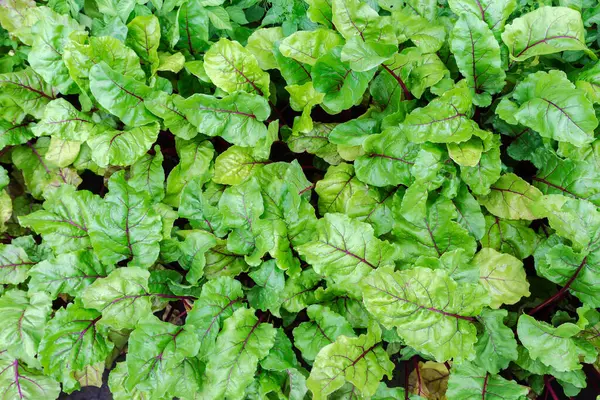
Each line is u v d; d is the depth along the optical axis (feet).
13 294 3.10
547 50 2.98
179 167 3.19
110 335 3.27
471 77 3.04
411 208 2.95
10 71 3.34
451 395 2.90
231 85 3.09
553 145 3.06
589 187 2.98
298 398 2.98
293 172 3.13
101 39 3.02
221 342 2.91
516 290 2.98
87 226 3.06
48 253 3.23
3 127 3.27
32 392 3.11
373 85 3.15
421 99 3.19
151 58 3.18
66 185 3.16
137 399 3.01
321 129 3.21
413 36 3.12
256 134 3.11
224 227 3.08
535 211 2.99
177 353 2.89
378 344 2.96
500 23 3.03
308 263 3.04
